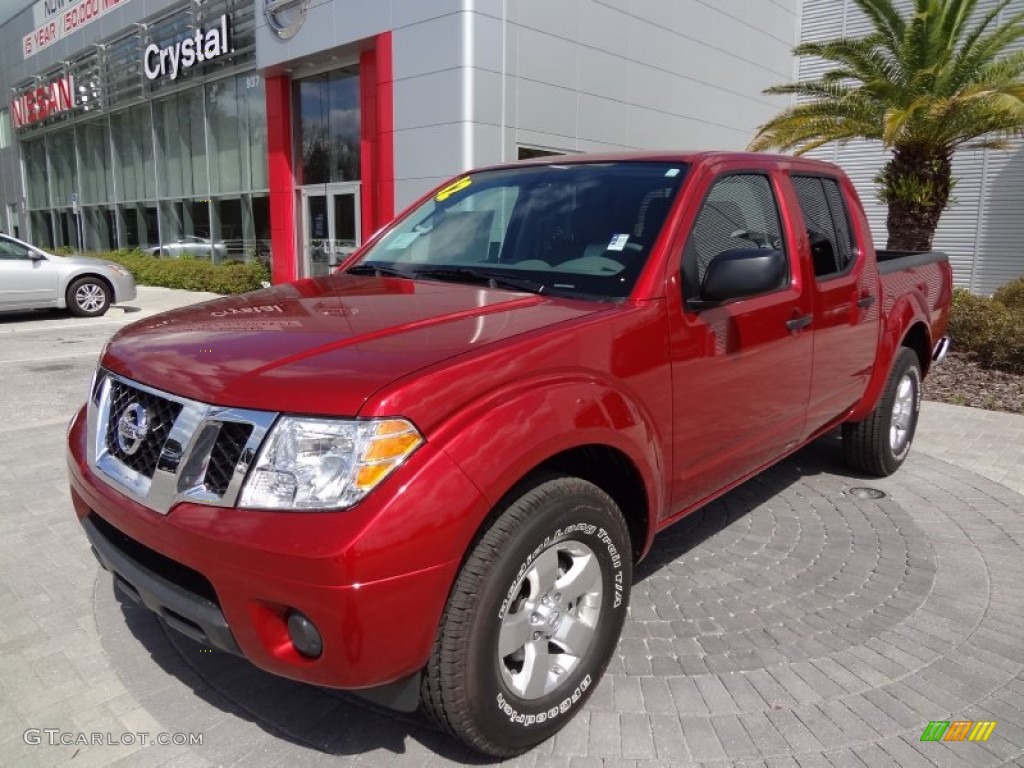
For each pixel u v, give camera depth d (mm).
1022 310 9531
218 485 2256
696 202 3289
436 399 2232
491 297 3055
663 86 18344
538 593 2525
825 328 4070
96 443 2756
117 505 2484
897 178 12352
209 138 22766
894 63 12609
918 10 11875
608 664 2902
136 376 2592
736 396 3418
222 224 23047
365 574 2053
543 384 2494
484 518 2271
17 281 13594
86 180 30938
